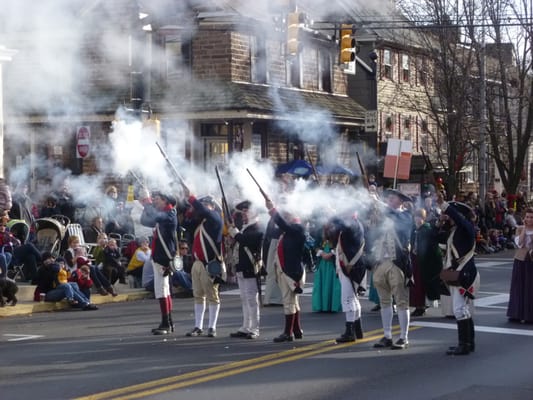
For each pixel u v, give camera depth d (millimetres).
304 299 16781
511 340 11984
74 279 15844
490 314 14570
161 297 12555
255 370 9805
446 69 30391
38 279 15609
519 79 33625
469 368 9992
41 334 12570
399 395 8656
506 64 34375
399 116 33375
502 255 28125
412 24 30672
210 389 8867
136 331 12797
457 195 29969
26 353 10922
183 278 17625
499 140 36906
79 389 8859
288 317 11773
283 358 10523
